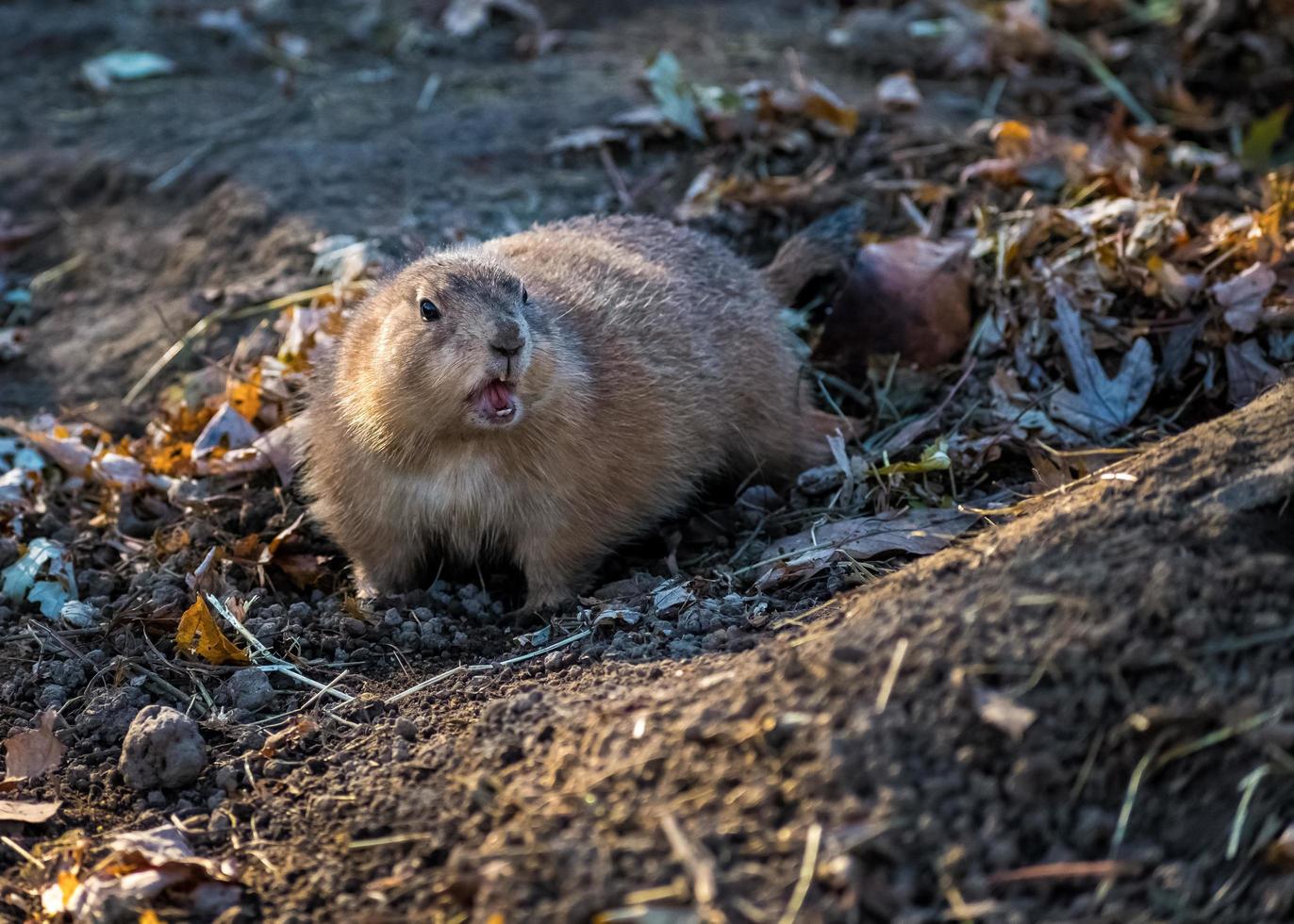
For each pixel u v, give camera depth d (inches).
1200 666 186.7
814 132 438.3
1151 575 195.8
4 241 453.7
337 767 230.7
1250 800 177.8
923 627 199.9
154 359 391.9
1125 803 180.4
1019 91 479.8
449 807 205.9
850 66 505.4
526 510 288.7
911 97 450.6
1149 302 335.6
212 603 282.2
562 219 406.3
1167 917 170.7
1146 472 220.1
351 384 284.4
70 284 436.1
